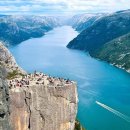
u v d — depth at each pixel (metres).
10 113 167.88
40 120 184.50
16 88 177.25
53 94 187.62
